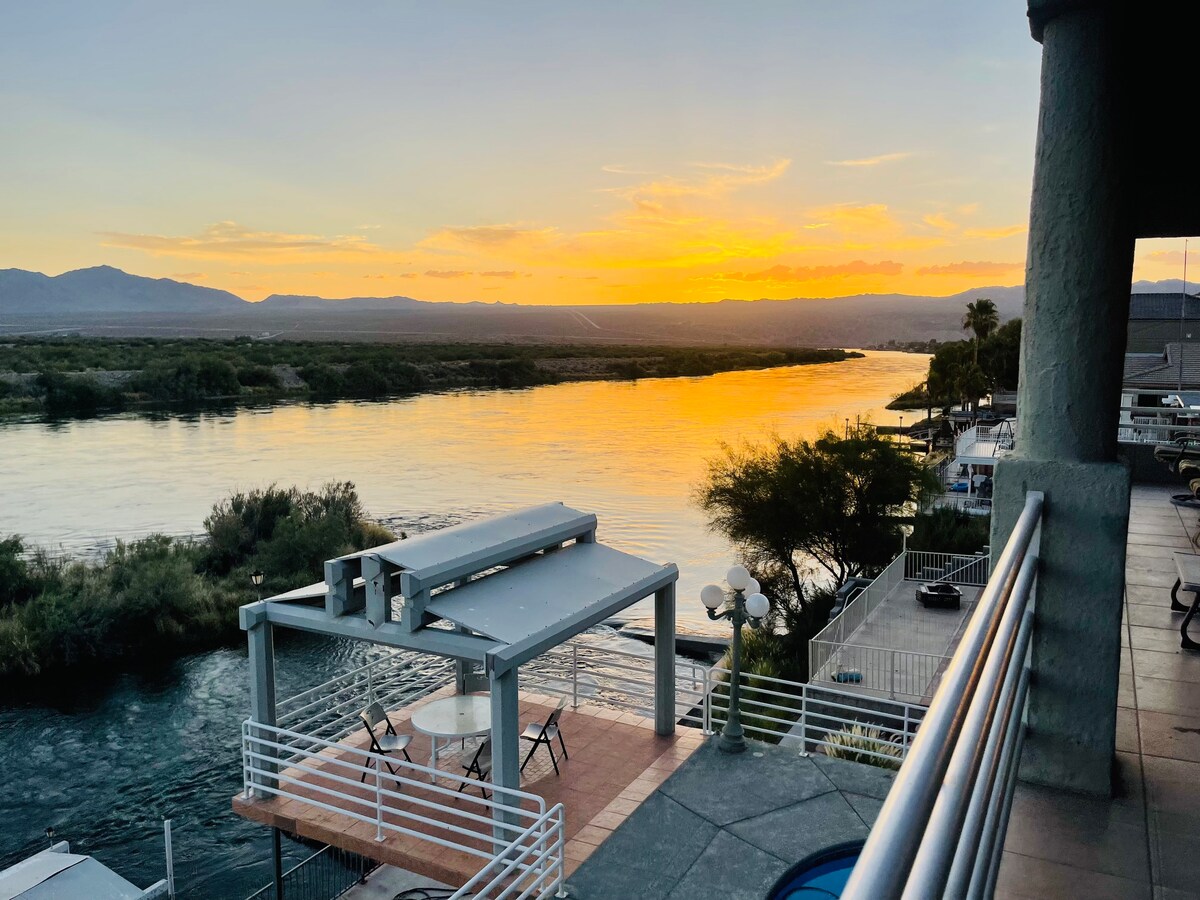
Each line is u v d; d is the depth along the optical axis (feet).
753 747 36.04
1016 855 8.72
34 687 90.94
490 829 30.22
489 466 224.94
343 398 446.60
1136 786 10.14
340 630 32.55
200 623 103.96
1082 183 9.25
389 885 47.06
